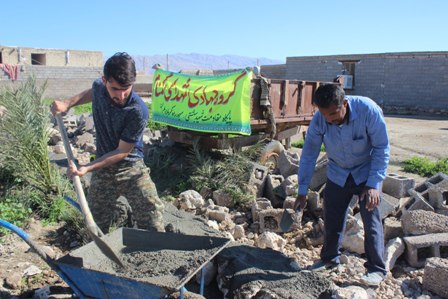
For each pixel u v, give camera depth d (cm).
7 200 573
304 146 404
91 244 358
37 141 612
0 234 506
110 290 304
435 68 2645
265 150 745
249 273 382
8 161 621
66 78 3100
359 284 385
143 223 399
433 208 529
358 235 456
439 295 382
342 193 396
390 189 578
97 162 345
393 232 487
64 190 608
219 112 718
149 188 394
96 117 371
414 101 2744
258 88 761
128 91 336
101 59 4581
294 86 867
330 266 420
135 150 384
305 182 408
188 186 682
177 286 281
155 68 821
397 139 1531
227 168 659
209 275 409
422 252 456
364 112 357
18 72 2881
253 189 634
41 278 412
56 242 502
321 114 383
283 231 484
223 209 579
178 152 811
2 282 399
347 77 2923
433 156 1175
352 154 378
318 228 501
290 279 373
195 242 363
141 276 330
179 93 772
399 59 2762
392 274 429
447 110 2616
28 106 621
